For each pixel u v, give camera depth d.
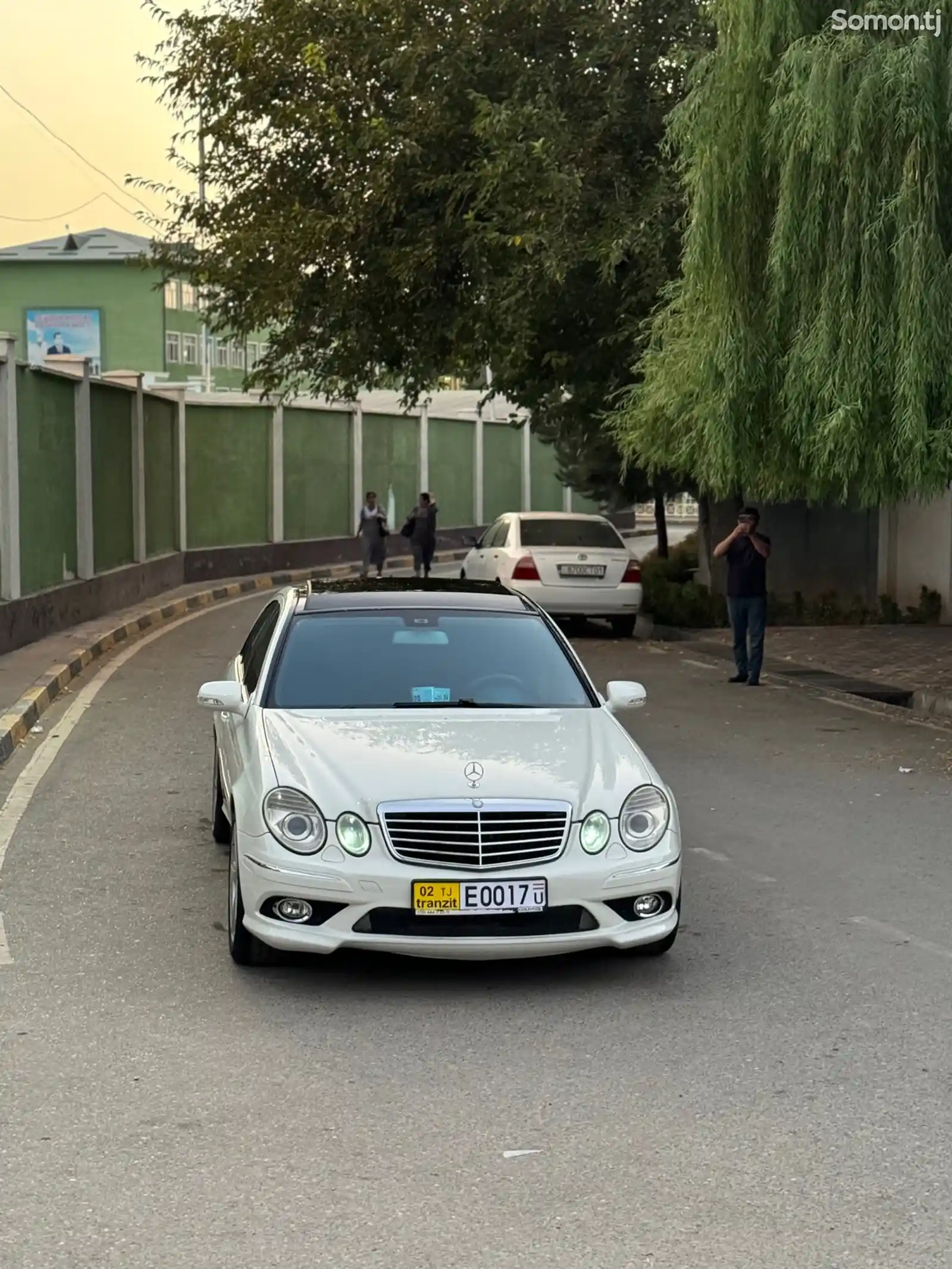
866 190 11.56
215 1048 5.46
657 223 17.81
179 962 6.49
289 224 20.59
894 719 13.80
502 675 7.32
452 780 6.14
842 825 9.45
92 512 21.03
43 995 6.03
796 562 23.77
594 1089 5.10
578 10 19.02
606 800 6.20
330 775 6.18
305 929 5.99
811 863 8.43
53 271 64.19
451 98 19.38
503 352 20.53
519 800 6.06
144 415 25.22
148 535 25.84
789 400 12.12
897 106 11.42
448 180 19.27
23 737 12.19
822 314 11.77
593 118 19.30
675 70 18.70
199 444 29.92
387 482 38.25
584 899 6.05
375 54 19.88
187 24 21.61
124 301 64.00
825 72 11.51
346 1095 5.02
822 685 15.87
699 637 20.52
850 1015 5.89
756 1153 4.57
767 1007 5.99
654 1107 4.94
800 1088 5.12
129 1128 4.72
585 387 21.80
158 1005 5.93
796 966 6.54
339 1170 4.42
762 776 11.02
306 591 8.09
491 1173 4.41
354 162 20.33
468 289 20.80
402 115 19.88
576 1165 4.46
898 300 11.38
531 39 19.42
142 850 8.57
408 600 7.86
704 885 7.93
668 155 16.22
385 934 5.96
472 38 19.11
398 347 22.08
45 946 6.70
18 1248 3.91
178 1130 4.71
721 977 6.37
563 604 20.38
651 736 12.76
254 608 24.91
